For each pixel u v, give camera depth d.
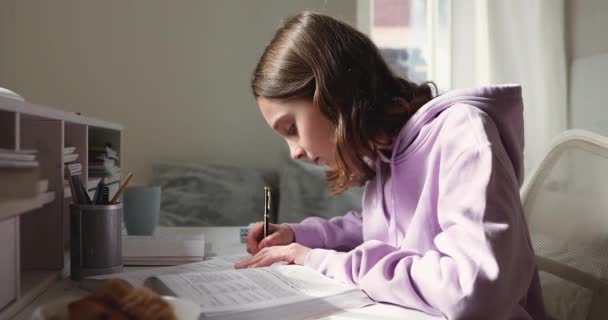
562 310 0.93
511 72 1.92
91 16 2.45
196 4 2.47
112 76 2.46
